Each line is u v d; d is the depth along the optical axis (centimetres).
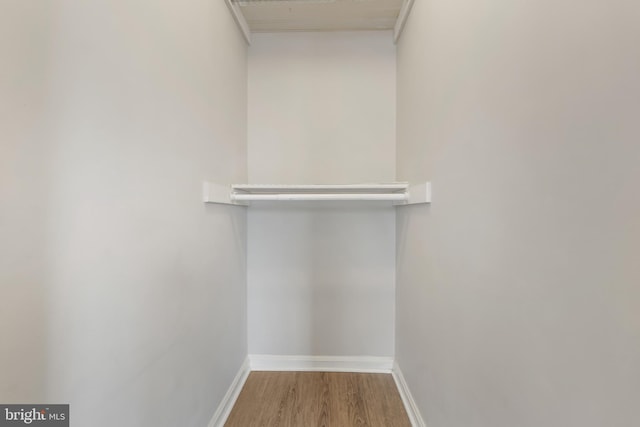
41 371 60
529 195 70
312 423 163
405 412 173
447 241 118
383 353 216
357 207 215
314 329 217
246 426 160
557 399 61
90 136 71
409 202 167
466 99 102
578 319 56
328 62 216
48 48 61
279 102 217
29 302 57
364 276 215
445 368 120
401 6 188
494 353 85
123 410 83
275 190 195
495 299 84
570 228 57
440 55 126
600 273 51
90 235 71
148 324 94
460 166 107
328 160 217
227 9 170
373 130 216
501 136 81
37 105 58
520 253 73
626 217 46
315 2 184
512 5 76
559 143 60
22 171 56
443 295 122
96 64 73
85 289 70
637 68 44
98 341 74
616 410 48
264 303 217
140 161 90
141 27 90
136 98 88
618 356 48
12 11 54
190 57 123
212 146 147
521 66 72
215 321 151
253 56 216
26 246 57
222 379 162
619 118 47
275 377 208
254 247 217
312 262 216
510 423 77
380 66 215
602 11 50
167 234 105
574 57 56
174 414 110
